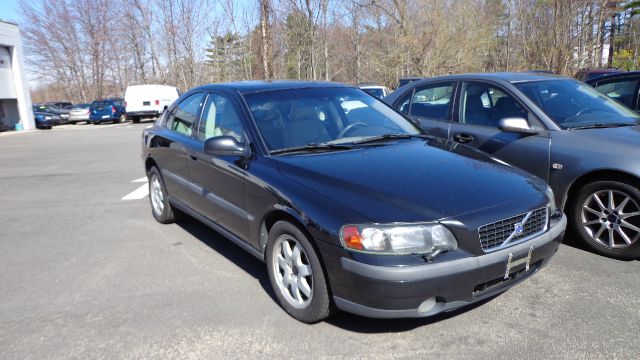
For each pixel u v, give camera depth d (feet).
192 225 18.65
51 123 94.02
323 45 77.61
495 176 10.96
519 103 15.81
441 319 10.87
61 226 19.15
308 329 10.66
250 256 15.17
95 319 11.42
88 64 172.65
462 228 9.27
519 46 81.00
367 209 9.41
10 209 22.40
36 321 11.42
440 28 80.64
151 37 140.77
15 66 87.56
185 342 10.33
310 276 10.53
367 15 81.30
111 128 83.61
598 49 72.74
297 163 11.36
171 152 16.76
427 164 11.35
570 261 13.70
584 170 13.61
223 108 14.35
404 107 19.85
